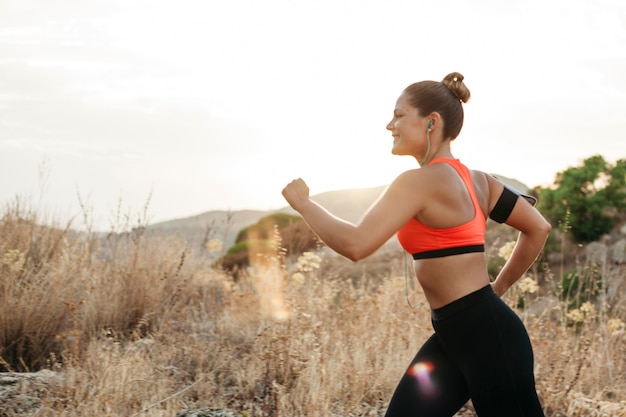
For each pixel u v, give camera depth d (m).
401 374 4.65
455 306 2.64
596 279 7.20
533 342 5.04
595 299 7.20
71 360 4.43
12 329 4.98
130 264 6.33
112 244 7.11
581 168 13.76
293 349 4.69
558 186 13.91
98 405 3.79
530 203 3.00
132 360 4.37
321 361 4.44
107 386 3.94
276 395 4.12
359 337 5.09
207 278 7.60
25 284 5.41
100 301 5.67
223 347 4.95
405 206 2.55
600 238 12.98
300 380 4.33
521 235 3.00
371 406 4.36
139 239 6.95
